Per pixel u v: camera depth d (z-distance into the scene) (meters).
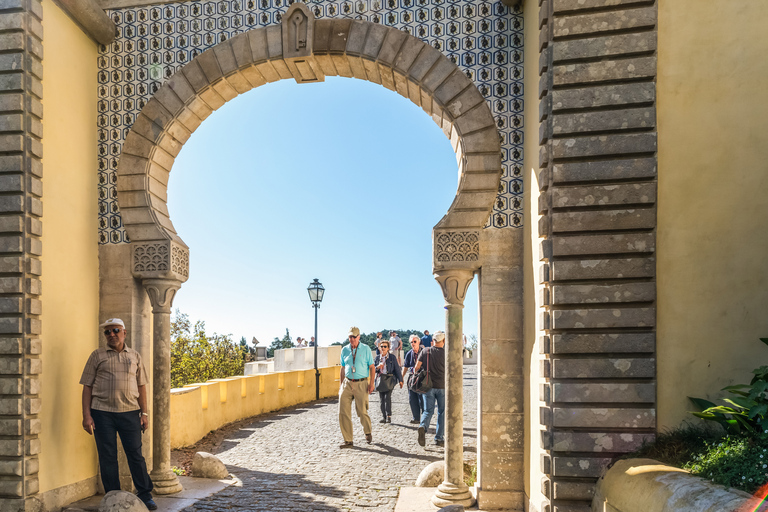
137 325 6.64
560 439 4.76
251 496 6.40
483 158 6.10
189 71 6.59
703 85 4.81
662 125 4.84
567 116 4.91
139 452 5.89
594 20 4.90
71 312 6.22
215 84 6.61
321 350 18.66
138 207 6.59
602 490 4.52
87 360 6.31
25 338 5.64
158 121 6.62
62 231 6.13
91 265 6.57
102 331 6.61
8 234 5.71
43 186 5.89
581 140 4.88
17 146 5.71
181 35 6.72
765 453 3.57
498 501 5.87
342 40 6.39
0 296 5.68
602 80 4.87
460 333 6.11
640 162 4.80
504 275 6.01
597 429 4.73
